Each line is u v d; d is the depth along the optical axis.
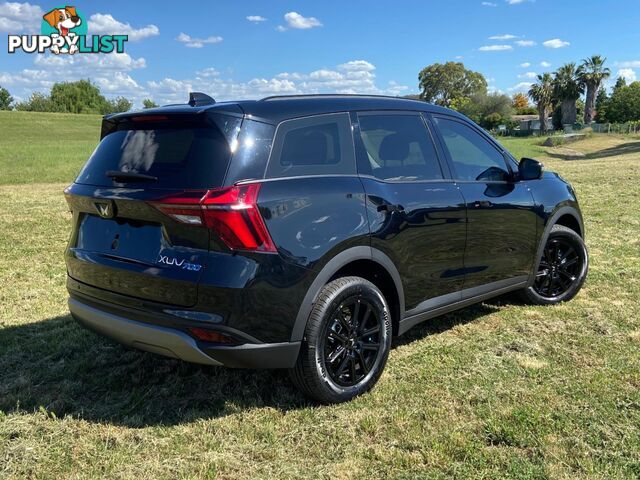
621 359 3.78
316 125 3.25
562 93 84.44
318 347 3.08
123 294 3.10
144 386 3.53
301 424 3.07
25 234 8.29
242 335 2.84
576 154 40.50
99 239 3.26
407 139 3.76
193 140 2.97
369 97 3.71
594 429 2.92
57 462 2.73
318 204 3.06
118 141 3.32
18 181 16.70
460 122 4.24
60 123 65.12
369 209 3.29
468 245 3.96
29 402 3.32
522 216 4.41
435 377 3.58
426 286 3.72
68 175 18.31
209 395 3.42
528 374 3.59
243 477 2.63
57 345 4.17
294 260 2.92
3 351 4.06
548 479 2.54
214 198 2.75
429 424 3.02
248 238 2.79
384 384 3.49
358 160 3.39
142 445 2.88
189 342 2.85
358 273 3.45
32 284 5.80
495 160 4.39
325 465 2.71
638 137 60.53
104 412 3.21
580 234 5.19
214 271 2.77
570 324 4.47
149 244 2.99
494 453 2.75
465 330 4.40
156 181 2.96
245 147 2.91
